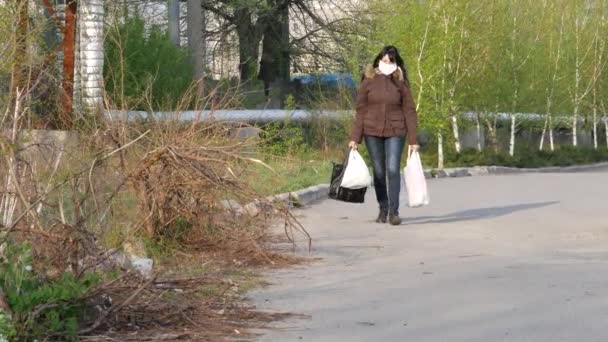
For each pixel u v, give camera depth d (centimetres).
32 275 1095
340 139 4681
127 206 1588
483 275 1487
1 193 1188
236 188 1441
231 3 6253
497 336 1108
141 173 1522
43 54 2406
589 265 1580
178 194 1627
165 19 6012
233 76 5441
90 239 1175
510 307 1257
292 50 6681
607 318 1191
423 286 1407
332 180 2264
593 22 7344
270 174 1747
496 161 5366
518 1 6016
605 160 6912
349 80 5831
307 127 4750
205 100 1797
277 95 6262
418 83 4666
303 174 3272
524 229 2130
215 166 1566
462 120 5375
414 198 2253
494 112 5759
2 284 1040
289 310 1249
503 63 5741
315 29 6650
